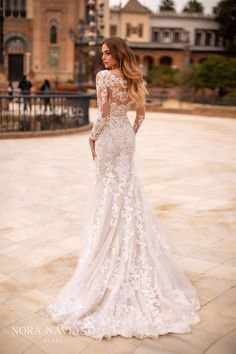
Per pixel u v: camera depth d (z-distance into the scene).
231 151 11.17
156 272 3.27
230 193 6.96
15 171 8.26
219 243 4.73
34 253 4.43
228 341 2.93
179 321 3.11
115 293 3.13
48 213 5.79
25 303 3.43
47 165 8.85
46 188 7.07
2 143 11.60
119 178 3.24
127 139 3.27
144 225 3.29
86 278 3.24
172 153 10.61
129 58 3.17
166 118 20.00
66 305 3.20
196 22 56.25
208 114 21.69
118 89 3.18
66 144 11.68
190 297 3.44
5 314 3.26
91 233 3.29
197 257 4.34
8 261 4.24
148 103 26.05
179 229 5.17
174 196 6.70
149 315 3.07
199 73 32.88
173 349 2.84
